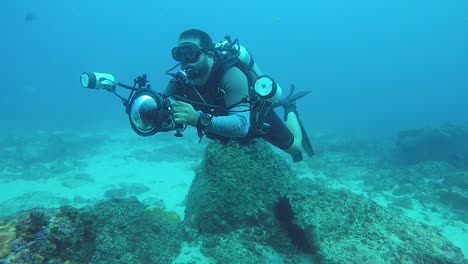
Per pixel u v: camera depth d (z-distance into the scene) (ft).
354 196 13.43
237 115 8.89
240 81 9.48
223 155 15.01
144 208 16.16
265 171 15.38
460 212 26.86
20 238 7.73
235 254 13.52
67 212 9.25
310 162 42.45
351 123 98.43
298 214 13.17
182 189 34.32
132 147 56.24
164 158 46.93
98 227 12.81
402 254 10.74
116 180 37.73
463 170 39.24
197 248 14.83
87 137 66.59
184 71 10.02
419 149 43.78
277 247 13.80
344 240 11.49
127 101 8.30
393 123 98.63
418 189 32.73
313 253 12.59
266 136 12.11
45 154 48.06
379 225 12.00
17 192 34.12
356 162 44.37
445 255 10.90
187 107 7.73
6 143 59.00
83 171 41.29
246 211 14.67
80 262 9.17
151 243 14.08
